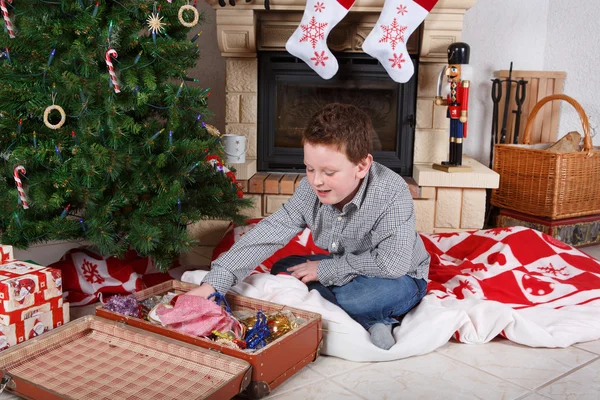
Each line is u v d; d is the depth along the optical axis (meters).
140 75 1.67
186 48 1.72
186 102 1.84
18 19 1.59
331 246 1.52
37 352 1.24
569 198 2.46
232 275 1.42
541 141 3.09
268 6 2.40
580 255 1.95
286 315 1.35
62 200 1.60
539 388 1.24
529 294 1.73
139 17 1.70
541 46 3.16
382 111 2.71
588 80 2.95
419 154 2.66
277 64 2.62
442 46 2.49
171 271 2.00
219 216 2.03
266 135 2.68
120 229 1.74
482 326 1.46
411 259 1.48
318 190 1.33
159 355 1.24
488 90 3.17
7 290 1.30
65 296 1.77
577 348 1.45
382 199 1.41
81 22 1.57
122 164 1.62
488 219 2.92
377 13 2.54
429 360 1.37
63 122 1.57
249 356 1.13
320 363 1.36
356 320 1.48
